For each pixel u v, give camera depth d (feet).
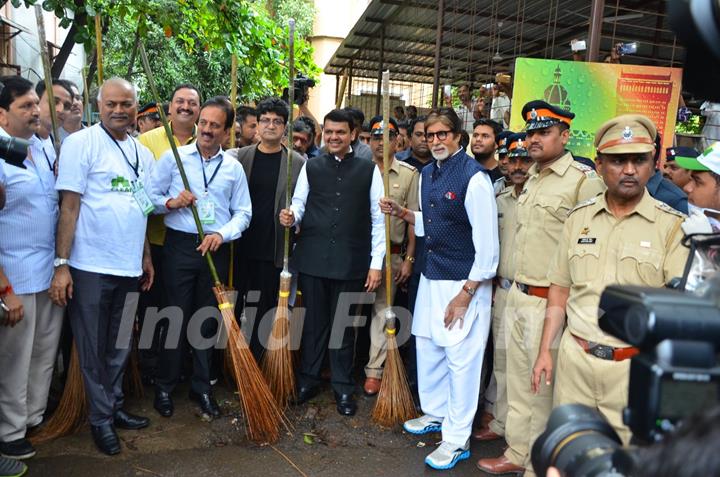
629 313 2.65
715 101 2.86
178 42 34.60
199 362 11.69
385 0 23.31
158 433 10.90
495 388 11.40
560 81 11.77
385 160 11.18
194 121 12.52
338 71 39.68
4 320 8.35
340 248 11.73
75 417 10.73
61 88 11.44
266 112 12.45
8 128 9.00
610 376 7.10
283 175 12.73
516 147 10.16
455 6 22.75
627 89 11.63
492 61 27.27
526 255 9.09
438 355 10.98
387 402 11.62
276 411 11.09
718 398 2.31
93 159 9.62
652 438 2.31
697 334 2.46
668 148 10.64
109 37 33.68
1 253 9.02
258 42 20.80
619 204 7.41
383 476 9.80
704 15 2.51
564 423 3.08
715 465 1.73
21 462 9.30
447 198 9.99
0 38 26.78
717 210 8.38
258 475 9.68
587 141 11.78
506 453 9.73
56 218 9.82
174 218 11.23
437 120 9.98
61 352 13.93
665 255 7.04
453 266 10.18
